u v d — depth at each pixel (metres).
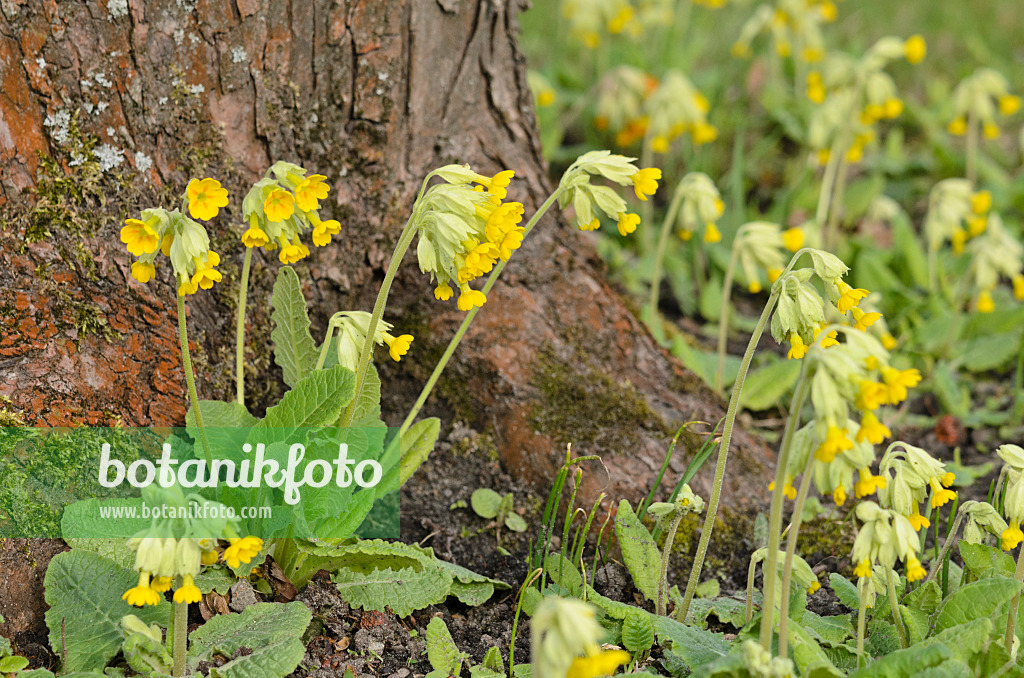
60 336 2.54
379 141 3.12
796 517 1.92
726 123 6.32
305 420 2.37
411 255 3.26
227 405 2.50
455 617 2.66
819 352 1.79
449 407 3.33
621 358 3.49
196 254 1.99
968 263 5.04
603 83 5.70
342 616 2.53
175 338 2.73
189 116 2.73
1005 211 5.80
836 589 2.44
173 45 2.67
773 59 6.32
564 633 1.49
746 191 6.00
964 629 2.03
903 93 7.32
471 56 3.26
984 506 2.28
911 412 4.12
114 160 2.62
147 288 2.67
